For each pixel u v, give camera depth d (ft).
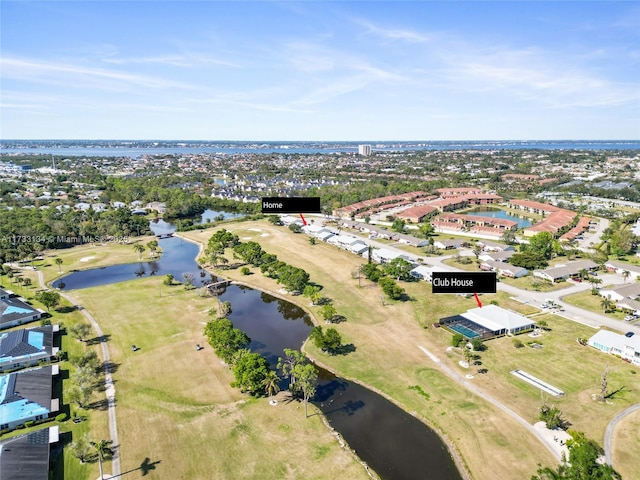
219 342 320.29
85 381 279.69
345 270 552.82
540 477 198.49
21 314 397.80
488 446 236.63
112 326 393.70
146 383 300.61
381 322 397.19
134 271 576.61
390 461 229.45
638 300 423.64
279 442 242.17
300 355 299.38
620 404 267.80
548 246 593.01
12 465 212.64
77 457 227.61
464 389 289.74
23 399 270.26
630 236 622.54
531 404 271.28
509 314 383.04
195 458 230.07
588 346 342.03
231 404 277.44
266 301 466.70
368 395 288.30
